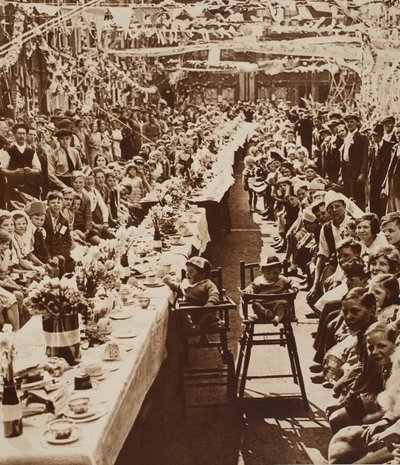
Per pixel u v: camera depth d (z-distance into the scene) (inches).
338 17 821.2
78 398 160.6
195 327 256.8
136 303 250.1
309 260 417.1
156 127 920.9
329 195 326.0
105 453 151.6
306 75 1676.9
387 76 729.0
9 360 149.7
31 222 334.0
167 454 220.1
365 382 196.7
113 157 766.5
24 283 302.0
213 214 536.1
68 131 475.2
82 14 629.9
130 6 660.1
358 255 262.2
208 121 1147.9
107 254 238.7
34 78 621.0
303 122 999.6
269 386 273.4
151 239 363.9
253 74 1684.3
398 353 173.5
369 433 168.9
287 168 543.2
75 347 188.2
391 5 712.4
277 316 251.6
